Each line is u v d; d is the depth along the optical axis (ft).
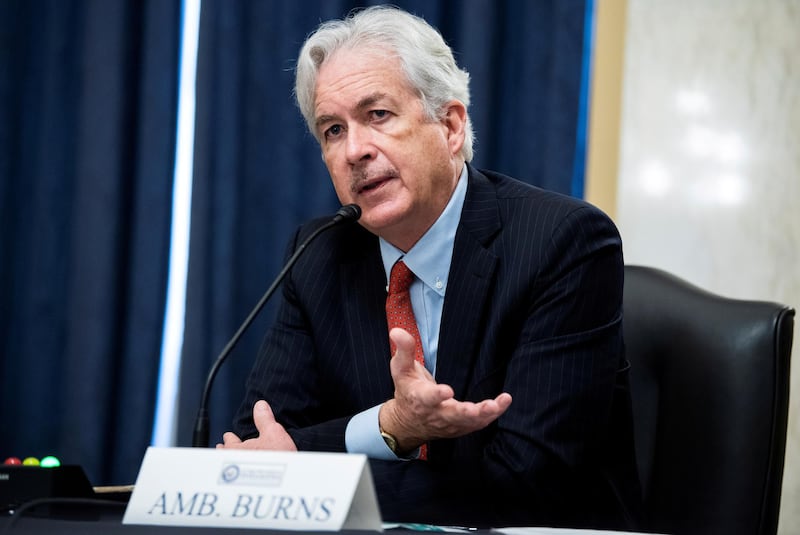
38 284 20.38
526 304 11.08
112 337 20.06
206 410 9.69
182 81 20.81
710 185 20.63
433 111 11.55
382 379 11.60
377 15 11.68
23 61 20.56
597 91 20.63
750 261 20.66
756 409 11.25
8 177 20.38
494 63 20.33
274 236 20.43
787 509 20.94
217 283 19.93
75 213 20.17
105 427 19.92
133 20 20.68
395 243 11.89
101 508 8.68
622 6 20.71
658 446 12.11
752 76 20.81
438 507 9.75
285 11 20.49
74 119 20.58
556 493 10.33
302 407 12.35
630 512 11.44
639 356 12.57
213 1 20.22
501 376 11.19
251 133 20.49
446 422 9.02
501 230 11.63
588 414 10.62
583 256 11.03
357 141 11.34
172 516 6.98
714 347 11.66
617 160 20.59
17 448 20.16
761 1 20.90
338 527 6.61
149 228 20.10
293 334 12.66
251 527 6.77
